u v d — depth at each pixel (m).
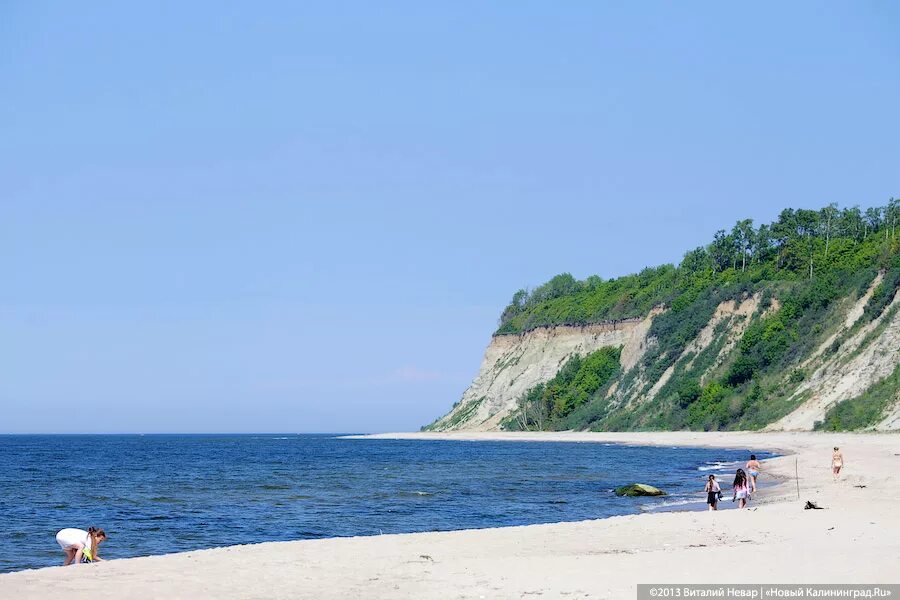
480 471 74.62
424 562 23.33
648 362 158.25
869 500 37.56
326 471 79.94
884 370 102.12
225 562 23.53
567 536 28.53
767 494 44.88
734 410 123.19
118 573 21.73
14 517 42.88
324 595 18.94
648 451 102.00
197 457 127.62
